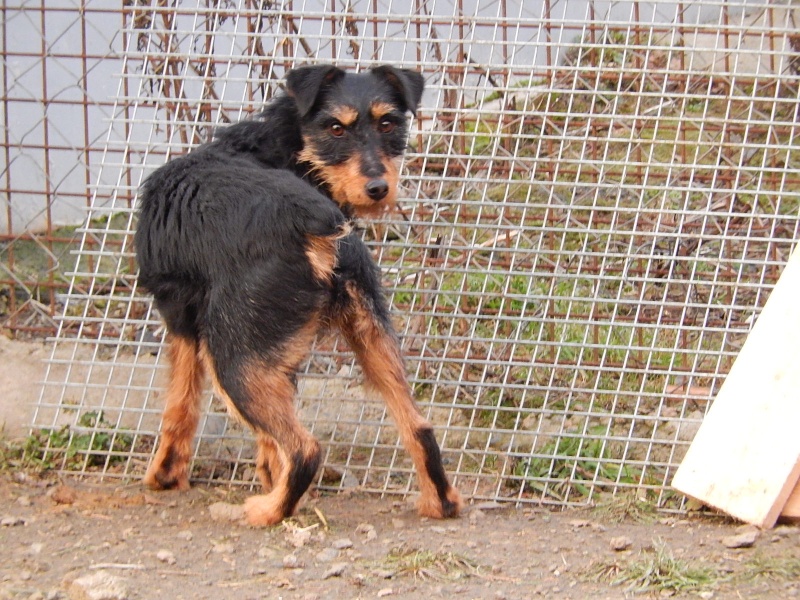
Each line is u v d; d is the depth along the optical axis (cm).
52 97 601
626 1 559
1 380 586
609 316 582
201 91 573
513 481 536
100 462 557
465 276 560
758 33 575
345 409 570
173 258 463
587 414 525
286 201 441
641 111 599
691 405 565
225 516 472
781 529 447
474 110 553
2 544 427
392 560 410
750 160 589
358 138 499
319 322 460
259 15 573
